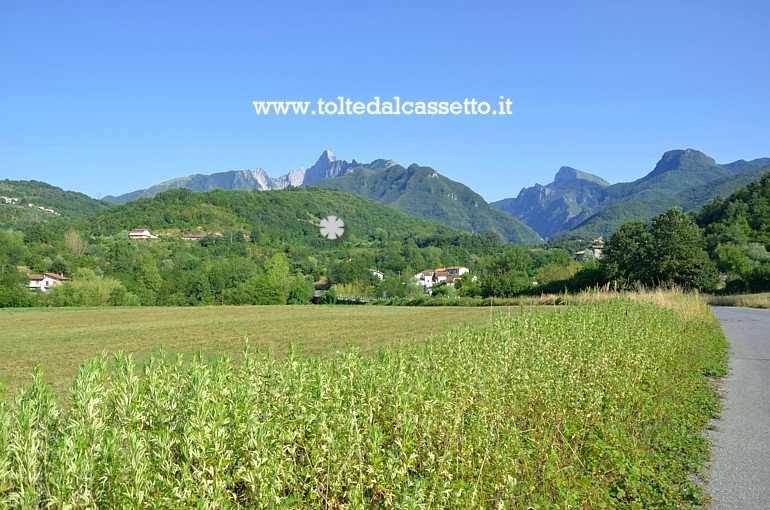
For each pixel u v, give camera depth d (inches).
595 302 655.1
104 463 127.6
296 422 168.2
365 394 183.8
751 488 234.4
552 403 248.4
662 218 2667.3
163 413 153.1
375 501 156.9
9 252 4165.8
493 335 321.7
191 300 3666.3
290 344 200.7
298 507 148.7
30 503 115.0
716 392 425.7
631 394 320.2
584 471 221.0
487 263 5147.6
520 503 175.5
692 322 733.9
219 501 129.0
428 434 178.2
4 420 128.3
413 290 4040.4
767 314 1405.0
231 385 160.4
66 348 965.8
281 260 3966.5
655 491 225.1
